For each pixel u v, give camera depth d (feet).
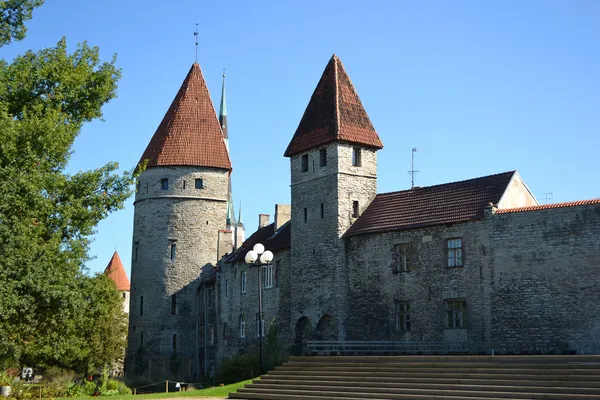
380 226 150.51
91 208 123.54
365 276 151.53
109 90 137.49
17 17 130.93
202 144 234.58
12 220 105.19
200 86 242.78
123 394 141.69
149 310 226.17
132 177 129.39
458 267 135.54
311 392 97.25
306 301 163.02
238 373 151.43
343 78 171.22
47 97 128.36
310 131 169.78
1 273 102.37
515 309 126.31
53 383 145.28
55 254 113.60
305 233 166.40
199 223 229.66
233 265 200.54
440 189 149.28
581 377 77.20
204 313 220.43
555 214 124.16
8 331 111.86
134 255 234.99
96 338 202.18
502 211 130.41
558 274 122.21
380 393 89.86
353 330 151.74
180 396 115.65
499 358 87.92
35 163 112.47
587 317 118.21
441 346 134.72
